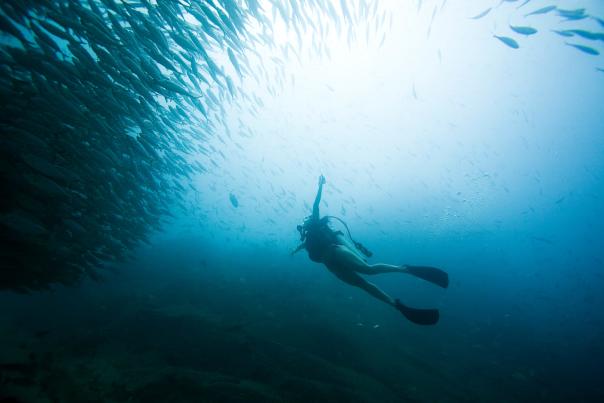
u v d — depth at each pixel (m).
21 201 4.21
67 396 3.90
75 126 5.73
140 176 7.91
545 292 19.25
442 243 22.36
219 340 5.95
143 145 6.20
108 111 5.56
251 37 6.79
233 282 12.10
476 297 17.06
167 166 9.98
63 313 7.96
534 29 4.50
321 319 8.13
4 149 3.86
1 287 5.51
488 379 8.09
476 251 22.06
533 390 7.98
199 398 3.91
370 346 7.32
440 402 5.60
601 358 12.19
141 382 4.34
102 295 9.41
